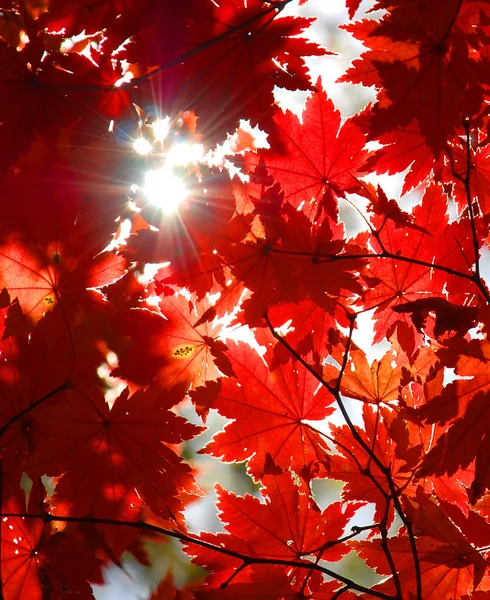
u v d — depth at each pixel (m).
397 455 0.92
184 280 0.90
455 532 0.91
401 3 0.88
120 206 0.92
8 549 0.91
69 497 0.92
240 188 0.91
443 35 0.89
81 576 0.92
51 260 0.92
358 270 0.92
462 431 0.89
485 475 0.89
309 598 0.92
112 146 0.92
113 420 0.92
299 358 0.92
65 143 0.91
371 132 0.90
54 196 0.92
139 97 0.91
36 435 0.92
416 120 0.92
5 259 0.92
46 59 0.90
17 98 0.90
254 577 0.91
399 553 0.92
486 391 0.90
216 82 0.91
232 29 0.89
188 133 0.92
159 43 0.90
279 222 0.91
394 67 0.90
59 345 0.92
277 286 0.91
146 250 0.90
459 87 0.90
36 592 0.92
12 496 0.91
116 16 0.89
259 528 0.92
